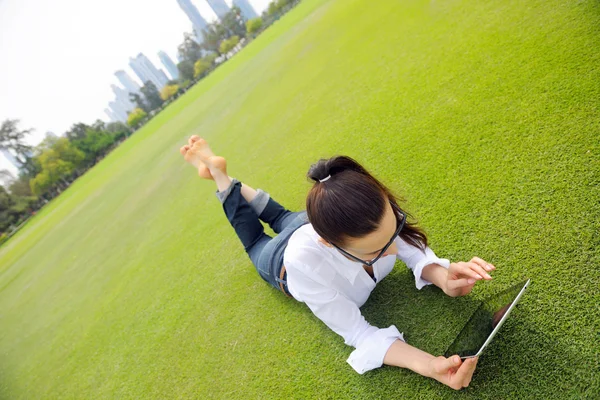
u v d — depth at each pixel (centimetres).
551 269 150
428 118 288
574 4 274
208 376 220
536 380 128
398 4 606
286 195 337
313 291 159
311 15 1374
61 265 688
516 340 139
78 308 443
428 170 240
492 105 250
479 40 330
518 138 213
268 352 206
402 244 171
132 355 285
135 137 3091
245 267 284
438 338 158
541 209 172
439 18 439
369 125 342
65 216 1370
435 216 207
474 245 179
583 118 195
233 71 1842
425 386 146
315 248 156
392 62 430
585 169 173
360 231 118
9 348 482
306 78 629
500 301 132
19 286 768
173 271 354
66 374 327
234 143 608
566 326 133
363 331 159
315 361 184
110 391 268
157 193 675
